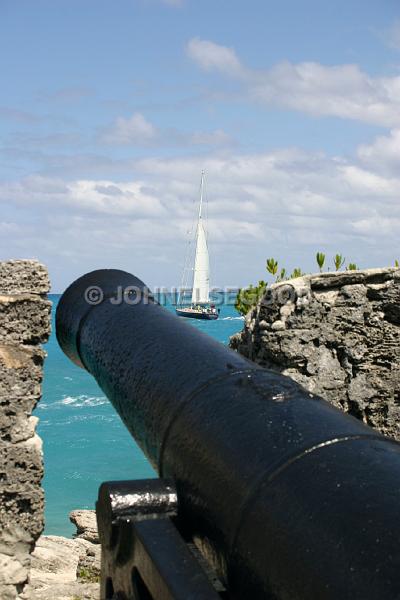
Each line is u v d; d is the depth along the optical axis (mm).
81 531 14562
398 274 6582
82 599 9281
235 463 2930
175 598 2725
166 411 3537
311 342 6539
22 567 5172
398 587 2123
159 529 3127
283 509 2605
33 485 5195
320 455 2730
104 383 4477
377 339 6602
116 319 4684
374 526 2312
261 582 2594
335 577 2289
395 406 6594
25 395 5203
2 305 5148
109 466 27828
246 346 6996
